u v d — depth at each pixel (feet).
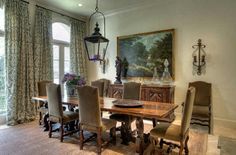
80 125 9.76
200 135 11.78
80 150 9.59
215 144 10.32
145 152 9.34
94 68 20.97
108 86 18.44
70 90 12.59
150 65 17.02
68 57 20.22
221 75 14.01
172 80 15.97
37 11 16.08
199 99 13.98
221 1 13.88
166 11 16.26
